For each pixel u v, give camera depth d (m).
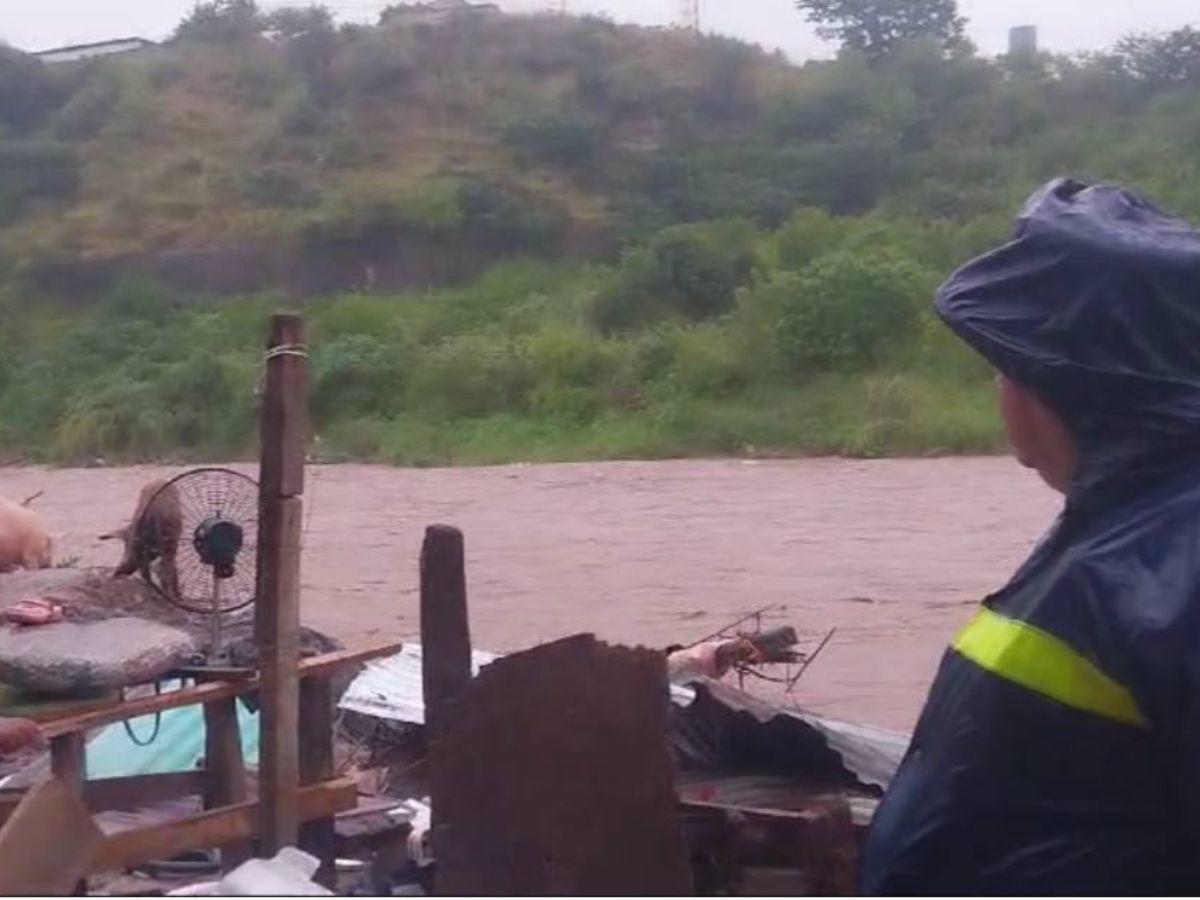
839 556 17.78
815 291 35.59
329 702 4.77
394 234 47.44
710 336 36.56
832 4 70.81
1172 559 2.43
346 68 57.44
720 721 5.10
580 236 47.78
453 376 36.97
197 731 5.82
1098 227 2.62
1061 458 2.65
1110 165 47.09
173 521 5.24
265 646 4.35
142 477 33.38
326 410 37.34
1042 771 2.48
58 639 4.70
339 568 17.62
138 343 42.84
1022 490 24.33
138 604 5.18
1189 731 2.36
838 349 35.03
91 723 4.41
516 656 3.87
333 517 23.41
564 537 20.22
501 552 18.73
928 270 37.38
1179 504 2.49
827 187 49.09
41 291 47.91
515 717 3.87
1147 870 2.45
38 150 53.44
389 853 4.86
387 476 30.39
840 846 4.39
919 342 34.91
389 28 61.31
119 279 47.62
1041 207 2.70
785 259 41.03
